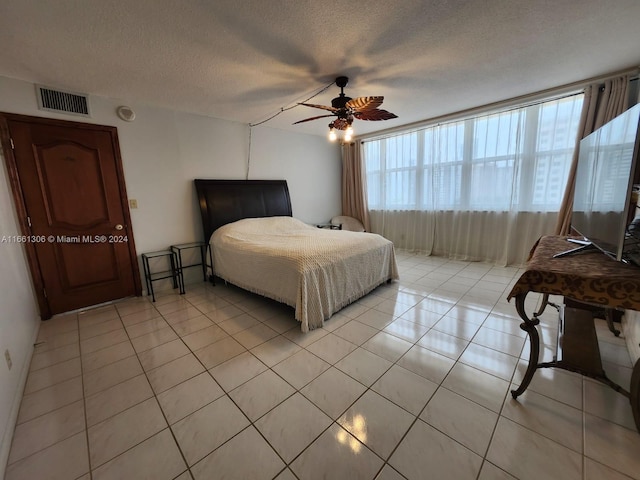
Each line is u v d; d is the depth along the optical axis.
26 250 2.64
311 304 2.43
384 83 2.88
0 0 1.50
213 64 2.35
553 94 3.24
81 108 2.85
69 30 1.81
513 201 3.86
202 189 3.76
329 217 5.77
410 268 4.14
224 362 2.01
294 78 2.68
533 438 1.33
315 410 1.55
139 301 3.22
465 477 1.16
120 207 3.18
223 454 1.30
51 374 1.92
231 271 3.29
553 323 2.40
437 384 1.72
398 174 5.14
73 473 1.24
